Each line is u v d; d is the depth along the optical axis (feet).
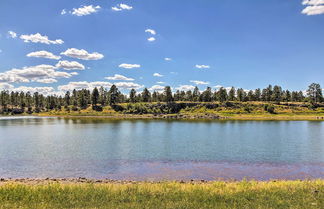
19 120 488.02
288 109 638.12
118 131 269.03
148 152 141.08
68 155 131.23
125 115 629.51
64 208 40.24
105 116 617.62
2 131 265.34
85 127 321.32
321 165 108.99
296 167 105.09
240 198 45.83
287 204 42.24
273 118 512.63
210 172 96.32
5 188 52.75
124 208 39.86
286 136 220.84
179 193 49.34
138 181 81.20
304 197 46.09
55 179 81.15
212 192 50.16
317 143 178.19
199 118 548.31
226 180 84.84
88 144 172.35
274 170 99.76
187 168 102.78
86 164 110.22
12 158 123.24
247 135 230.48
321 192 49.73
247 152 141.08
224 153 137.69
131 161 116.57
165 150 147.84
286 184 57.77
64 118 568.00
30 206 41.04
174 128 309.63
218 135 230.89
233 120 477.77
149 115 613.93
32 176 90.07
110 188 53.26
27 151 143.84
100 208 39.91
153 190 51.08
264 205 41.75
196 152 140.97
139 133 248.32
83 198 45.73
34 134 237.25
